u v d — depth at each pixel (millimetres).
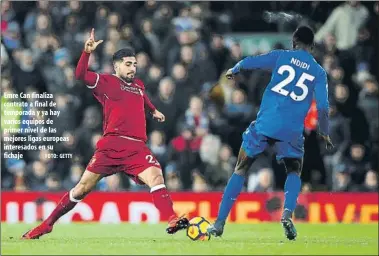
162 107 50812
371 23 56750
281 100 28953
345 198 43906
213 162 49031
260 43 58125
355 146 49656
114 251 26719
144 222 43406
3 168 49688
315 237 33812
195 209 43031
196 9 57406
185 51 52531
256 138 29109
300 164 29656
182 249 27016
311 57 29391
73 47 55250
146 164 29609
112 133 29719
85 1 57312
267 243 29031
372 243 30391
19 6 56938
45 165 49812
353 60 54844
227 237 33000
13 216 43719
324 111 29203
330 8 58438
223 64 54625
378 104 52062
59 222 43250
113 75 29953
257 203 43500
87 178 30047
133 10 57531
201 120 49750
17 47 54844
